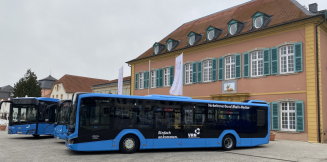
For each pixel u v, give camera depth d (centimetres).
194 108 1511
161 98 1445
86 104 1296
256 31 2333
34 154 1268
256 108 1688
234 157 1291
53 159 1141
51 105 1916
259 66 2370
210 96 2728
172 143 1432
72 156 1234
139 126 1376
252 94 2372
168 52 3247
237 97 2470
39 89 5078
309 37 2053
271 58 2262
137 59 3744
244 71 2452
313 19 2022
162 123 1424
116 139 1325
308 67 2044
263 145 1795
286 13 2309
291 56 2159
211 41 2720
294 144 1848
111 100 1342
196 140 1489
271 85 2247
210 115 1545
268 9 2567
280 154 1404
